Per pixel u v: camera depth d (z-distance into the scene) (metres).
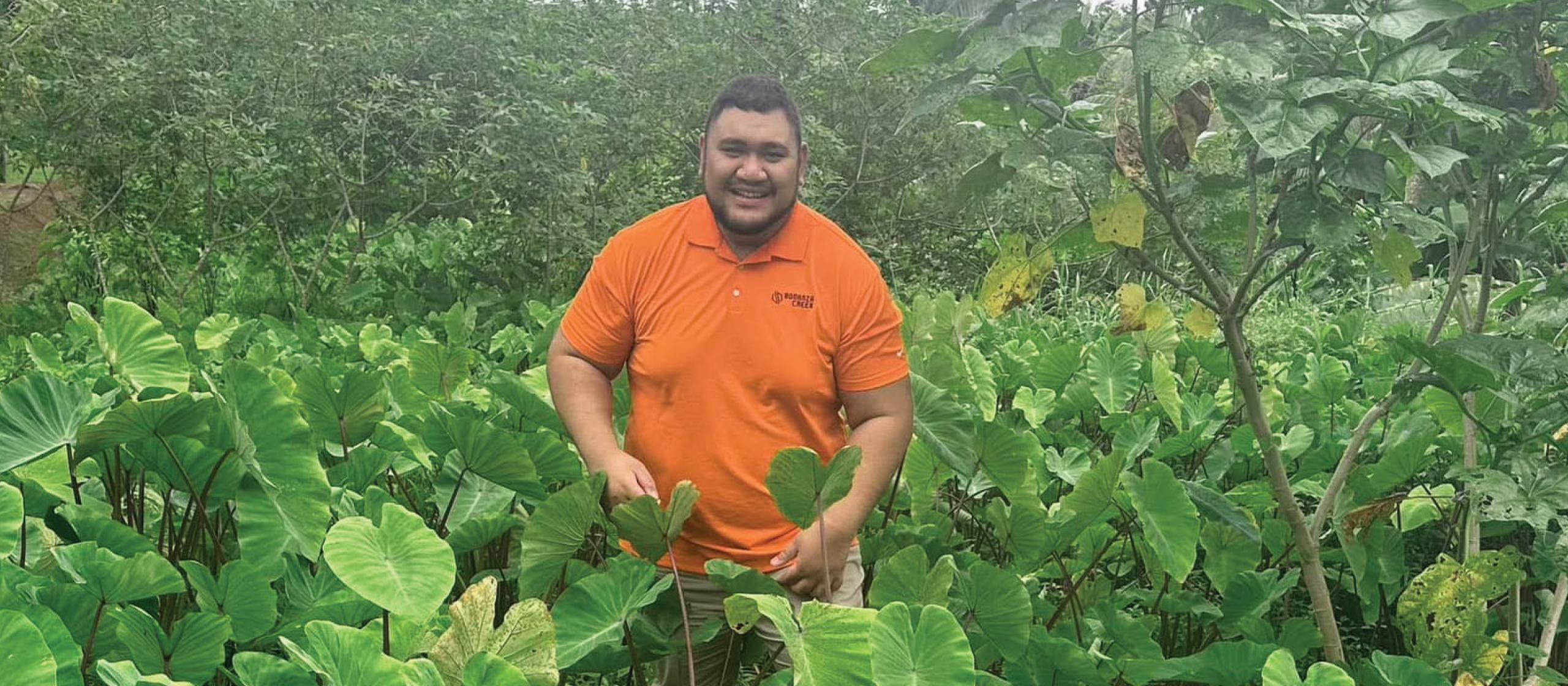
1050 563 3.50
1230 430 4.73
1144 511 2.88
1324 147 2.43
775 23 10.40
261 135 8.68
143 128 8.88
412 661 1.85
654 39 10.21
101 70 8.56
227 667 2.55
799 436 2.52
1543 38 2.71
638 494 2.45
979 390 4.05
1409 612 2.90
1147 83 2.29
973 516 3.80
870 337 2.51
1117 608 3.29
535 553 2.38
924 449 3.37
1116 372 4.59
